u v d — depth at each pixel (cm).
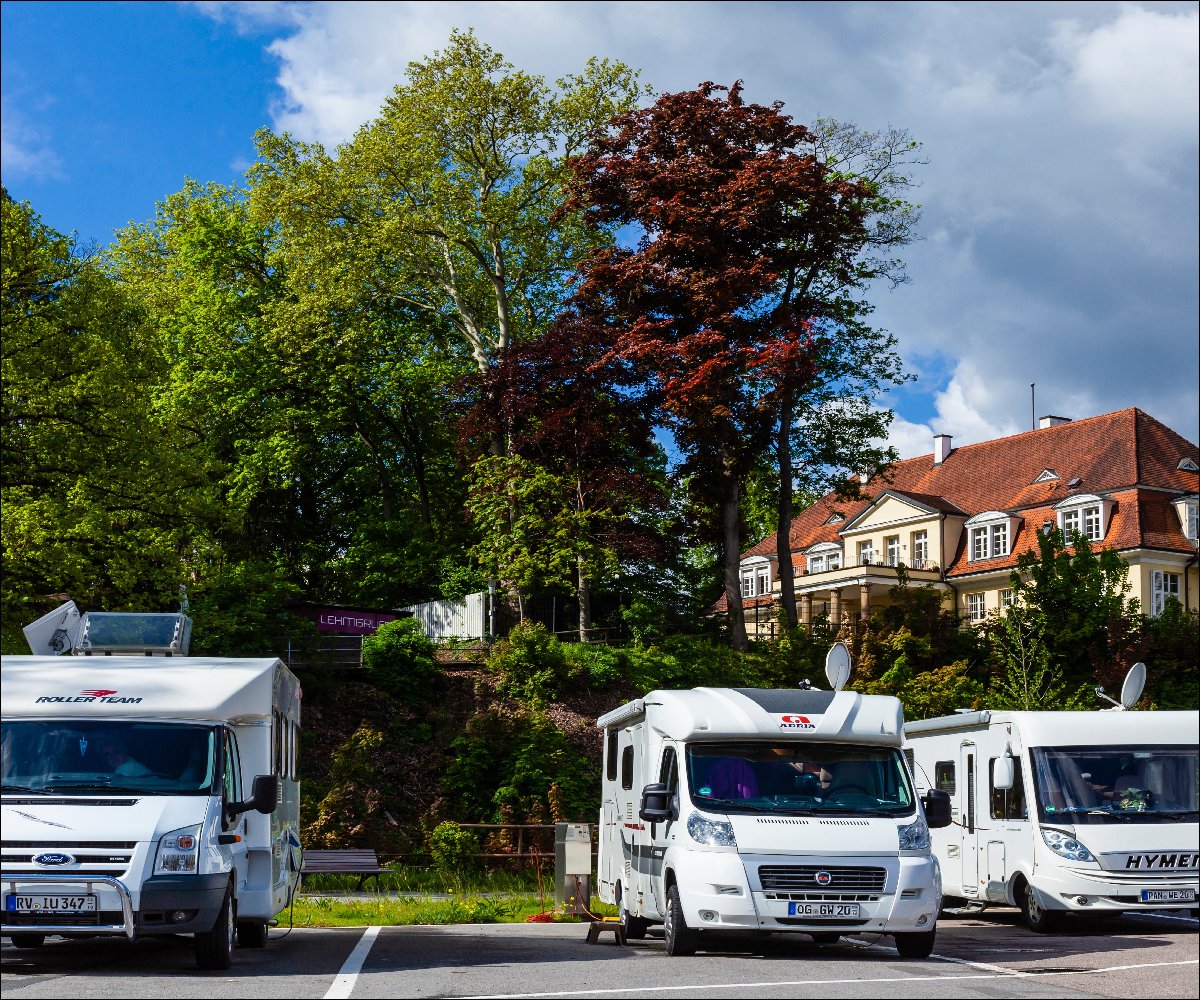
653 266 4241
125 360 3180
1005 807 2095
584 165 4375
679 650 4066
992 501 6900
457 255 5159
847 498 4928
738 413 4172
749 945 1652
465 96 4703
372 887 2611
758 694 1583
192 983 1134
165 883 1253
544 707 3638
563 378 4312
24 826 1263
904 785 1523
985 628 4422
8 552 2844
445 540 5572
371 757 3284
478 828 3034
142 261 6209
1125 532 6191
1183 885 1956
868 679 3962
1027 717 2069
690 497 4444
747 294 4188
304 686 3484
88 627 1628
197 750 1375
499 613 4431
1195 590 6266
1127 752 2038
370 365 5453
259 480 5444
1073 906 1944
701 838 1445
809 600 7094
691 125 4375
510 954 1477
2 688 1405
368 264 4797
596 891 2630
